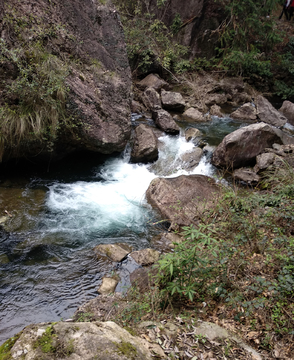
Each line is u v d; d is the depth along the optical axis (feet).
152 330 8.43
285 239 11.73
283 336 8.39
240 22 36.86
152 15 34.30
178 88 34.86
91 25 20.92
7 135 16.37
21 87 15.79
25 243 13.76
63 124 17.62
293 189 15.35
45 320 10.38
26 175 18.61
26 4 17.29
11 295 11.25
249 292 9.93
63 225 15.24
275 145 21.47
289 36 43.42
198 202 16.58
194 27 36.40
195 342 8.04
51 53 17.94
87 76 19.67
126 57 22.86
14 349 5.94
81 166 20.54
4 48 15.42
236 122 29.22
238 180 19.85
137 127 23.16
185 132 25.38
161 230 15.57
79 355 5.98
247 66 37.63
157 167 21.38
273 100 38.22
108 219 16.07
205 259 10.71
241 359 7.63
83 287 11.84
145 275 12.15
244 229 12.85
